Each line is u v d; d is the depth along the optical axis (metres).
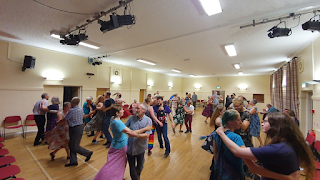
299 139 0.99
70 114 2.55
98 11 2.60
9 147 3.46
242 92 11.80
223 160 1.33
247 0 2.18
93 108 4.39
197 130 5.40
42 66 4.84
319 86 3.21
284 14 2.54
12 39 4.02
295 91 4.58
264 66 7.52
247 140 2.09
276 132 1.05
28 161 2.80
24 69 4.38
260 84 11.17
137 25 3.08
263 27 3.05
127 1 2.22
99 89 6.91
